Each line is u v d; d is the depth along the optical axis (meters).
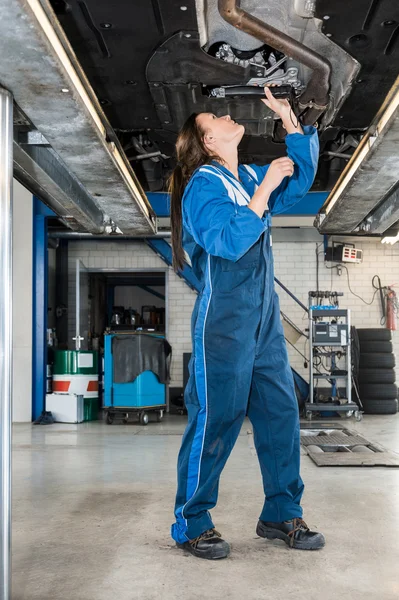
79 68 2.30
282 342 2.44
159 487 3.83
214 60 2.77
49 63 2.07
